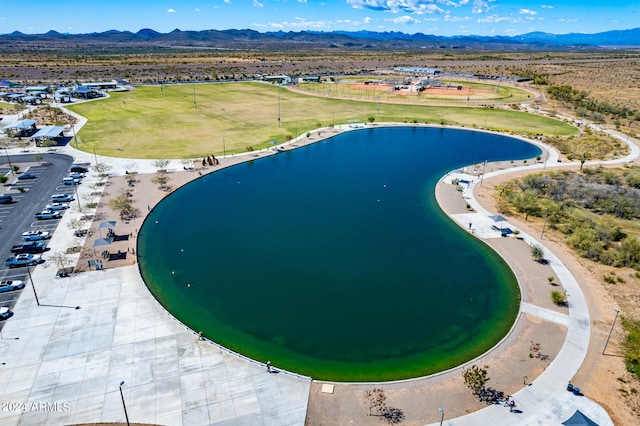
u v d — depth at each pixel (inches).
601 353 1777.8
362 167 4320.9
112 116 5944.9
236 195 3528.5
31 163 3991.1
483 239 2802.7
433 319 2054.6
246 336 1911.9
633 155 4613.7
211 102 7190.0
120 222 2910.9
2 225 2783.0
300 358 1786.4
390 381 1642.5
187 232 2866.6
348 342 1891.0
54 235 2674.7
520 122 6195.9
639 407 1508.4
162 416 1454.2
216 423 1433.3
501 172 4094.5
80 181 3590.1
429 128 5856.3
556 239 2795.3
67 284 2174.0
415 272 2454.5
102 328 1862.7
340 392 1577.3
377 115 6545.3
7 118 5615.2
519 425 1433.3
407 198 3540.8
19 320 1893.5
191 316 2034.9
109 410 1470.2
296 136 5285.4
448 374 1670.8
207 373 1640.0
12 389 1540.4
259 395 1551.4
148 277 2336.4
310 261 2551.7
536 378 1642.5
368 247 2726.4
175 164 4101.9
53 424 1417.3
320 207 3334.2
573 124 6058.1
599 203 3287.4
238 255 2598.4
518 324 1968.5
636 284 2274.9
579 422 1369.3
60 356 1696.6
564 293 2196.1
